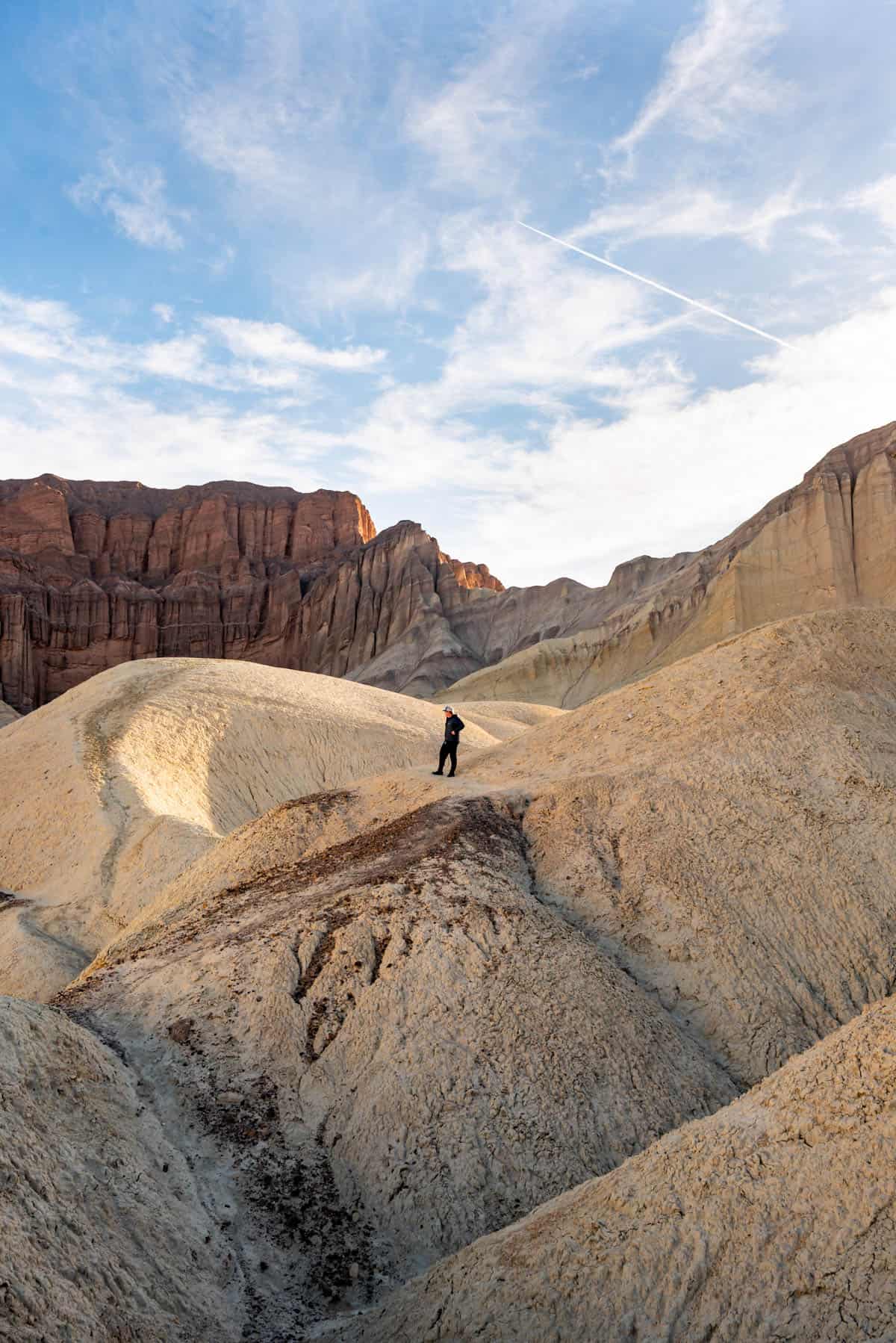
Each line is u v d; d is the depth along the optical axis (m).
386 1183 10.12
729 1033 13.38
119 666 53.75
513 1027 11.99
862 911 15.08
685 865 15.95
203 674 52.06
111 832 34.06
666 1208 7.44
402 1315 7.96
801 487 95.50
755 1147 7.48
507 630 146.00
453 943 13.27
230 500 187.00
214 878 19.45
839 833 16.39
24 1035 9.38
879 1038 7.64
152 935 17.38
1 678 142.00
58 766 39.03
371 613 158.50
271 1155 10.34
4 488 185.88
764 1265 6.58
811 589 85.12
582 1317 7.04
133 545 181.50
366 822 20.59
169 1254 8.15
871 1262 6.09
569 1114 11.05
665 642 99.00
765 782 17.69
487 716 67.50
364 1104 10.96
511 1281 7.63
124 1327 7.03
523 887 15.48
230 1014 12.30
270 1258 9.05
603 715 23.16
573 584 145.00
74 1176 8.10
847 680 20.95
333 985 12.70
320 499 191.25
